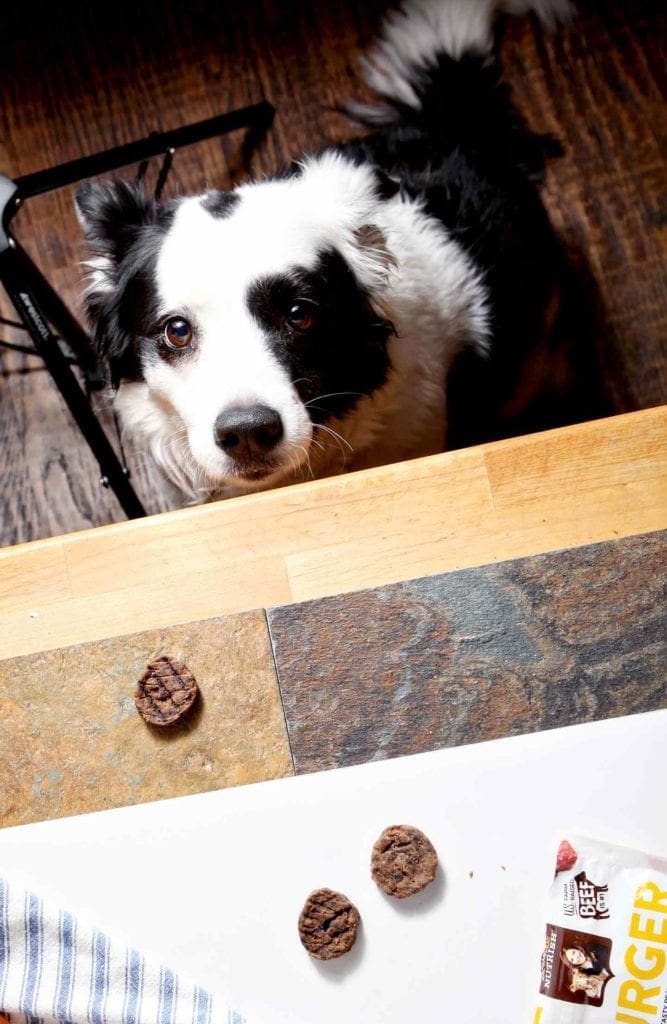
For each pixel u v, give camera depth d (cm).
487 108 87
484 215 83
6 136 102
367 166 76
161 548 62
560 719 58
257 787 57
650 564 59
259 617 60
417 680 59
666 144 98
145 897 56
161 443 79
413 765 57
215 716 59
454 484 61
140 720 60
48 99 102
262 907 56
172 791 59
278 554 61
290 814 57
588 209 98
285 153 99
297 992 55
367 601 60
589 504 60
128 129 102
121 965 56
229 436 66
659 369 95
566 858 55
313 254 69
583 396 95
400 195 81
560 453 61
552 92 99
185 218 69
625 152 98
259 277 67
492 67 88
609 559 60
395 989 55
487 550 60
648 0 99
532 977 55
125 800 59
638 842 55
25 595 62
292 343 69
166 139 89
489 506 61
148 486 96
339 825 56
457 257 81
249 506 62
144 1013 55
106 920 56
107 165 86
